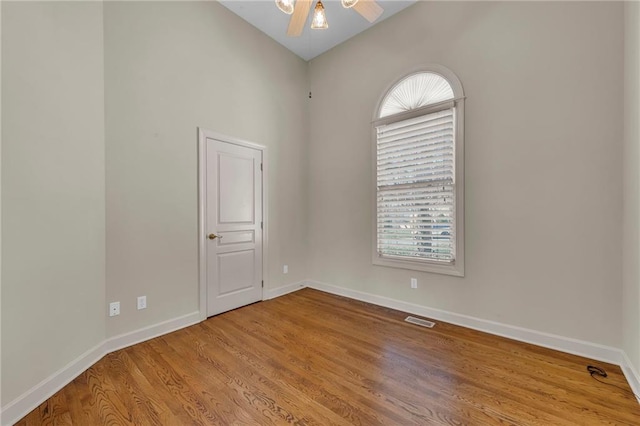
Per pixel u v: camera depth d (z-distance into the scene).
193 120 2.81
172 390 1.74
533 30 2.31
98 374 1.92
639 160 1.68
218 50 3.04
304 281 4.08
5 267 1.51
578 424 1.45
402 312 3.09
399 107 3.18
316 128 4.02
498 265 2.49
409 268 3.06
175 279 2.66
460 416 1.51
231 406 1.60
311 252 4.07
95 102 2.12
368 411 1.55
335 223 3.78
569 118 2.16
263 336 2.51
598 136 2.05
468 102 2.65
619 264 1.98
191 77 2.80
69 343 1.87
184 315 2.72
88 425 1.47
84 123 2.02
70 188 1.91
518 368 1.97
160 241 2.56
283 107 3.77
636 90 1.73
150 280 2.49
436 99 2.88
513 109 2.41
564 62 2.18
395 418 1.50
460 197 2.68
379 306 3.28
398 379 1.85
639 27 1.67
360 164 3.51
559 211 2.21
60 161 1.84
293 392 1.72
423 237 2.97
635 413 1.52
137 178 2.41
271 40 3.62
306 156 4.11
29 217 1.64
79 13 2.00
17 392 1.54
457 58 2.71
